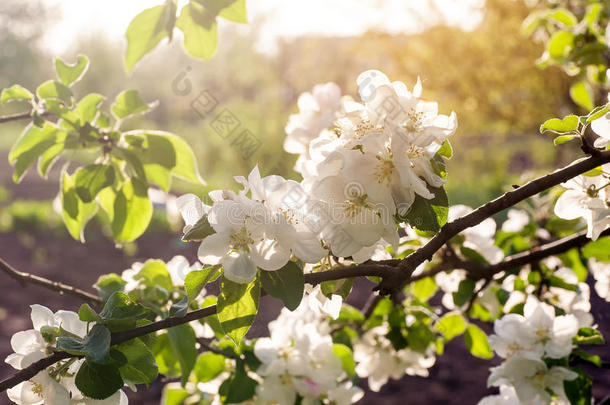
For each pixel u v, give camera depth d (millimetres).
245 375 686
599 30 930
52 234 3561
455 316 771
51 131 665
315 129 646
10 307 2248
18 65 10695
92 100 668
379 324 775
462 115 3348
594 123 515
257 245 479
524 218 818
